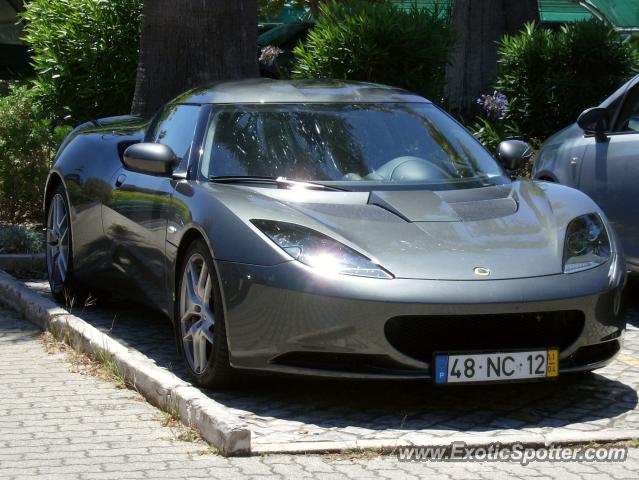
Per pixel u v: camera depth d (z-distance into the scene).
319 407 5.67
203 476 4.61
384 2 14.72
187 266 6.11
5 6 19.66
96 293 8.26
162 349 6.96
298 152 6.47
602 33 14.59
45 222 8.64
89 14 13.61
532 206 6.20
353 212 5.88
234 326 5.61
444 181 6.44
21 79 17.39
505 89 14.70
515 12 16.98
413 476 4.64
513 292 5.36
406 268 5.39
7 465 4.77
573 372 5.68
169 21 11.20
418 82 13.45
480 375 5.38
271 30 20.94
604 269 5.75
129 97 13.62
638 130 8.05
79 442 5.10
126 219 7.07
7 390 6.02
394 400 5.80
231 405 5.70
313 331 5.36
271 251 5.53
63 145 8.53
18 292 8.13
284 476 4.62
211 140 6.61
